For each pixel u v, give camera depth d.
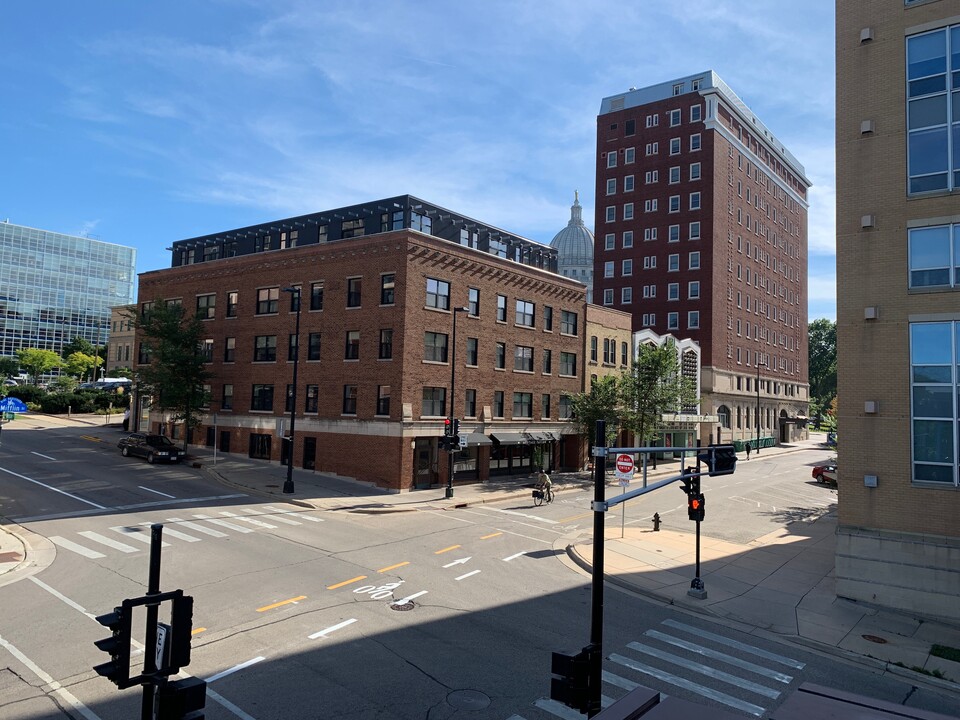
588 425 41.62
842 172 19.17
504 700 10.27
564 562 20.14
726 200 73.81
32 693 9.95
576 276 137.38
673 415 57.69
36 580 15.59
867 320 18.38
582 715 9.82
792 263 93.50
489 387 38.47
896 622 16.09
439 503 30.06
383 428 33.50
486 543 22.11
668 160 74.06
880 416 17.97
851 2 19.47
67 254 178.38
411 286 33.97
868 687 12.15
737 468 55.31
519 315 41.22
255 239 43.50
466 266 37.28
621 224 76.62
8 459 35.84
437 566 18.45
